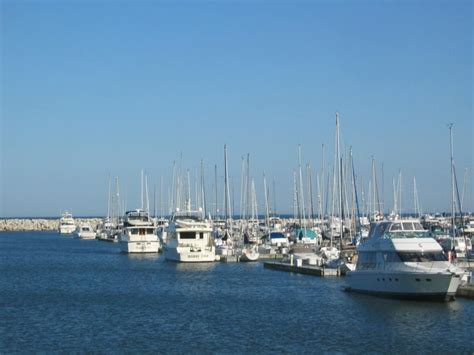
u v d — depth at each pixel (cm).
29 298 6178
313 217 12281
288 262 8906
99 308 5544
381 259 5584
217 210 11712
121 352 3969
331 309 5253
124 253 12444
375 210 11369
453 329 4409
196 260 9562
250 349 4016
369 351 3925
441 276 5147
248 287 6806
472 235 11369
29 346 4119
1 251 13750
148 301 5928
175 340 4272
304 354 3884
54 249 14500
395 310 5047
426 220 13425
